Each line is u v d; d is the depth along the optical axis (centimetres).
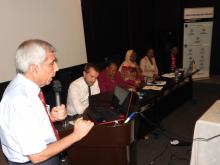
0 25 269
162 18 665
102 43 449
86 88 263
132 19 539
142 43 592
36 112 112
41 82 118
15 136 108
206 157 196
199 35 625
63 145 112
